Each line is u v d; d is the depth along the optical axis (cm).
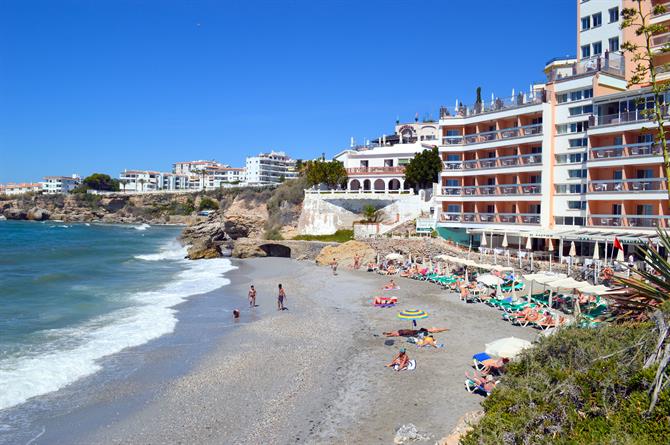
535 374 1350
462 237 5872
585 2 4956
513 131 5247
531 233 4175
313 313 3703
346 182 8788
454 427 1755
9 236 11694
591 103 4541
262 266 6719
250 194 10838
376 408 1970
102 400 2125
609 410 1112
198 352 2764
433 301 3844
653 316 1286
